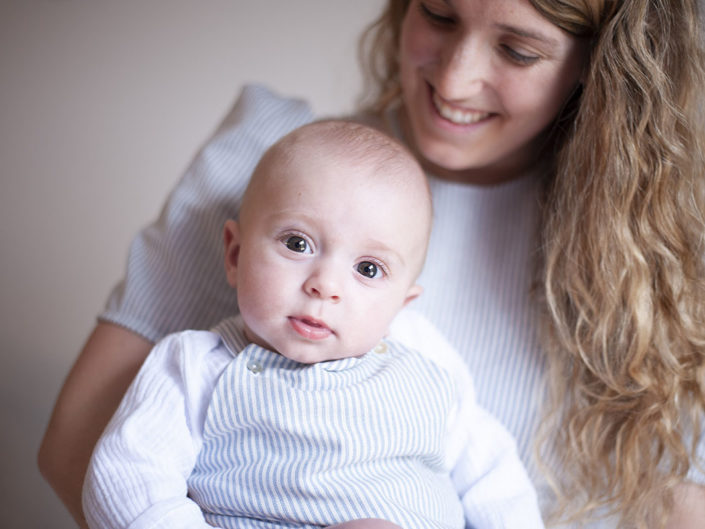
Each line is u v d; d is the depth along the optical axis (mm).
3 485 2287
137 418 1135
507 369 1476
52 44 3033
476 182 1562
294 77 2793
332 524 1106
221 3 2850
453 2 1304
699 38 1372
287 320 1148
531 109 1378
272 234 1164
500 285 1513
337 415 1145
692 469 1380
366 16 2680
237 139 1576
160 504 1062
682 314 1384
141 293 1452
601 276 1396
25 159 2988
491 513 1282
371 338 1193
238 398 1146
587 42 1379
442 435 1249
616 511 1416
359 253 1165
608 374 1408
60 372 2639
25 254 2877
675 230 1379
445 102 1384
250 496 1121
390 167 1209
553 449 1457
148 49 2957
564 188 1436
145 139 2959
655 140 1360
